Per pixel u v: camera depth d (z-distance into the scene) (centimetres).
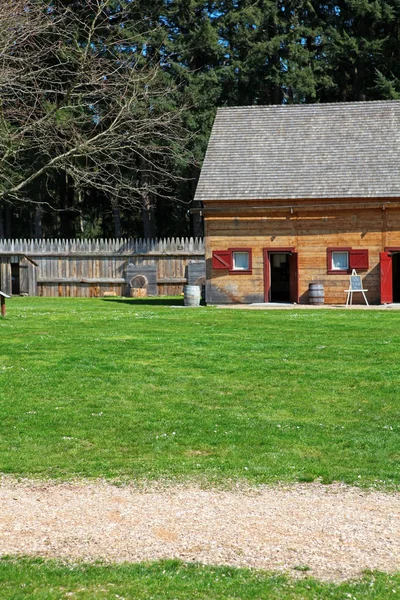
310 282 3033
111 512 720
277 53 4856
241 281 3072
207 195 3044
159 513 715
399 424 1041
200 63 5112
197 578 579
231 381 1301
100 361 1479
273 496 766
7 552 630
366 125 3238
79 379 1316
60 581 579
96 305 3075
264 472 848
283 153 3175
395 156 3077
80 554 625
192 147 4572
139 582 575
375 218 2970
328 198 2966
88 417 1088
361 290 2948
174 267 3888
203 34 4641
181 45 4684
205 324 2130
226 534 661
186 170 4797
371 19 4978
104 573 589
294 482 813
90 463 888
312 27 5025
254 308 2803
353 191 2967
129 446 958
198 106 4575
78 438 992
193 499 757
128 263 3931
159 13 4750
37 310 2712
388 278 2978
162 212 5928
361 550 627
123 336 1844
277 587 566
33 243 4019
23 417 1088
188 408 1133
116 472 852
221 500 754
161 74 4422
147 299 3575
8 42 2303
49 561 612
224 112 3400
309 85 4738
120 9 4459
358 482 812
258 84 4872
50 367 1418
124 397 1198
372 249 2980
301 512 716
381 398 1176
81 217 6172
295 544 638
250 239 3056
